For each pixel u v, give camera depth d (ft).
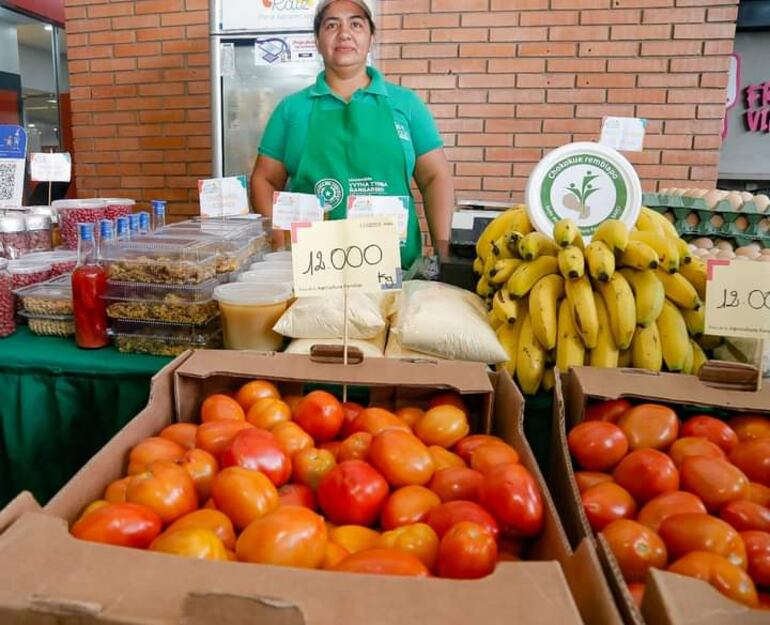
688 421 2.98
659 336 3.52
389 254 3.12
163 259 4.11
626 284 3.41
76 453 4.14
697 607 1.48
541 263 3.67
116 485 2.37
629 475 2.53
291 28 9.54
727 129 11.84
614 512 2.38
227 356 3.22
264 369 3.08
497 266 3.81
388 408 3.44
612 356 3.44
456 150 11.66
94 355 4.08
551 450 2.97
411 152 6.86
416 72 11.45
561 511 2.60
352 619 1.40
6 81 14.39
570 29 10.89
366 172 6.71
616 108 11.07
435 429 2.83
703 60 10.67
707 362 3.03
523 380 3.58
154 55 12.28
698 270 3.62
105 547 1.62
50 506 2.03
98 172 13.12
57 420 4.08
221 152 10.17
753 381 2.97
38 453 4.15
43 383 4.05
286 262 5.00
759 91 11.51
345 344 3.15
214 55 9.82
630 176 3.74
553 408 3.19
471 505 2.22
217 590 1.40
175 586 1.48
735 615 1.46
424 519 2.28
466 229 5.37
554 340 3.49
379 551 1.86
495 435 3.14
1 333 4.38
